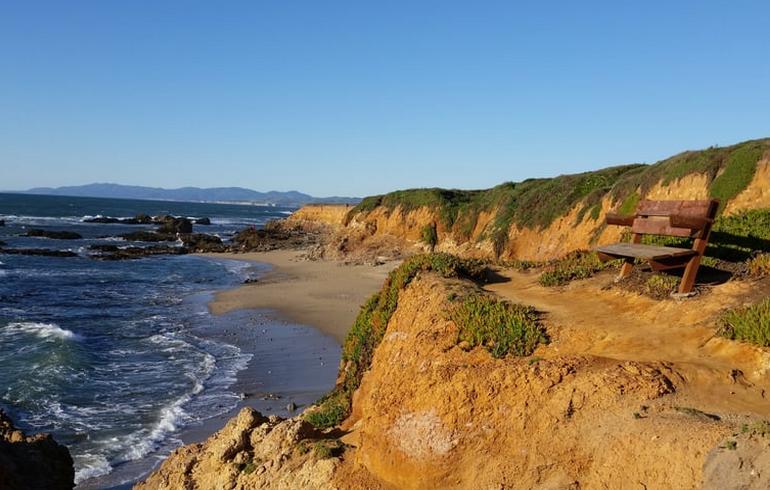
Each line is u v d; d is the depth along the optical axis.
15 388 17.30
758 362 6.78
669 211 9.59
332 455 8.22
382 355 10.26
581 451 6.09
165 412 16.02
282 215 176.62
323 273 45.41
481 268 12.20
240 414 9.91
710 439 5.25
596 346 7.85
